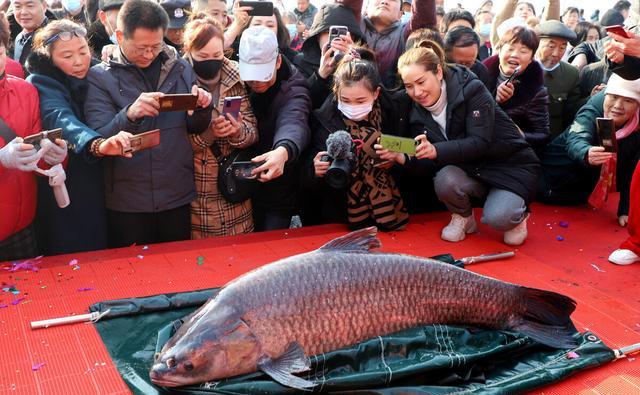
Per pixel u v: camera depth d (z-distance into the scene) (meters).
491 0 9.82
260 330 2.66
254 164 4.32
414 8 5.35
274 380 2.62
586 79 6.61
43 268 4.05
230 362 2.61
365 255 2.94
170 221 4.48
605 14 9.68
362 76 4.36
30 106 3.96
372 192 4.79
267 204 5.04
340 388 2.59
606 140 4.80
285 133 4.46
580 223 5.29
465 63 5.16
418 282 2.95
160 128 4.24
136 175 4.25
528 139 5.34
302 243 4.62
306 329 2.74
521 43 5.18
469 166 4.69
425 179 5.31
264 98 4.70
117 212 4.37
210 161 4.56
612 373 2.91
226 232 4.73
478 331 3.06
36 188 4.19
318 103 4.92
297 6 10.41
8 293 3.67
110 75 4.16
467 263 4.25
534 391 2.77
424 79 4.39
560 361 2.92
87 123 4.11
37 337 3.15
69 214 4.30
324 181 4.69
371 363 2.78
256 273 2.79
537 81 5.36
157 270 4.05
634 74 4.41
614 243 4.78
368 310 2.85
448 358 2.78
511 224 4.57
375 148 4.42
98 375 2.82
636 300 3.73
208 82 4.49
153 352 2.99
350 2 5.22
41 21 5.26
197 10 5.50
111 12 4.99
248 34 4.39
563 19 9.84
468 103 4.51
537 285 3.94
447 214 5.45
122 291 3.73
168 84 4.26
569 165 5.56
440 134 4.64
